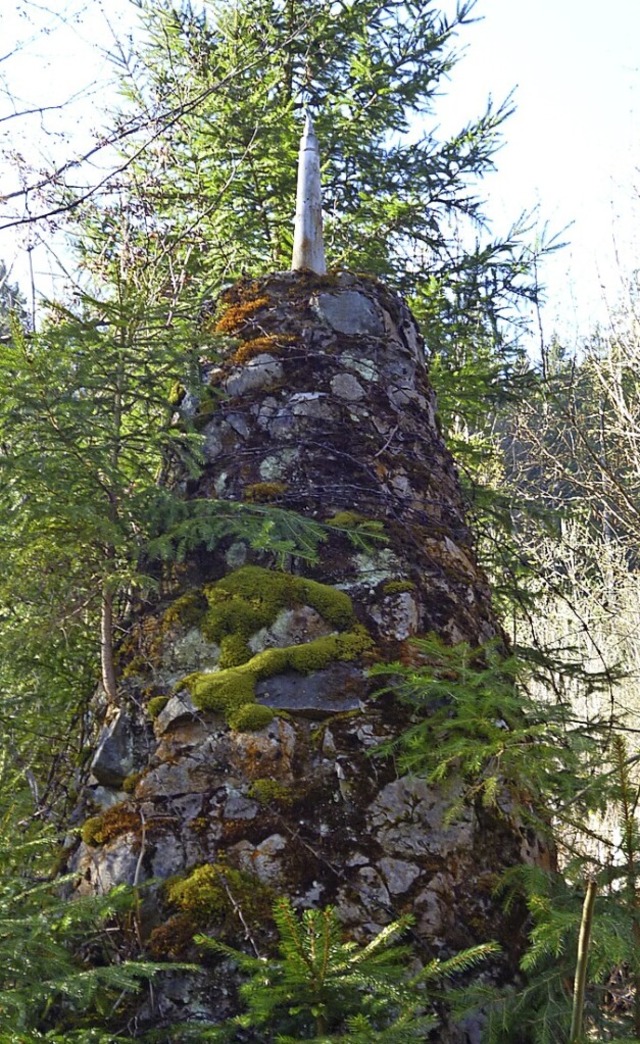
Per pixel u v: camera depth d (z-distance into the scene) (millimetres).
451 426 8148
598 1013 2785
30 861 3326
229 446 3850
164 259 5738
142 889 2902
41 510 3328
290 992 2379
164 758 3105
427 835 3029
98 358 3518
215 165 7359
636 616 10102
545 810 3146
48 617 3457
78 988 2422
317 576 3514
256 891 2855
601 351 10336
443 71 8336
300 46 8219
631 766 3035
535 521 6129
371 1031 2277
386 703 3199
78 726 3764
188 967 2559
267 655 3236
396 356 4145
